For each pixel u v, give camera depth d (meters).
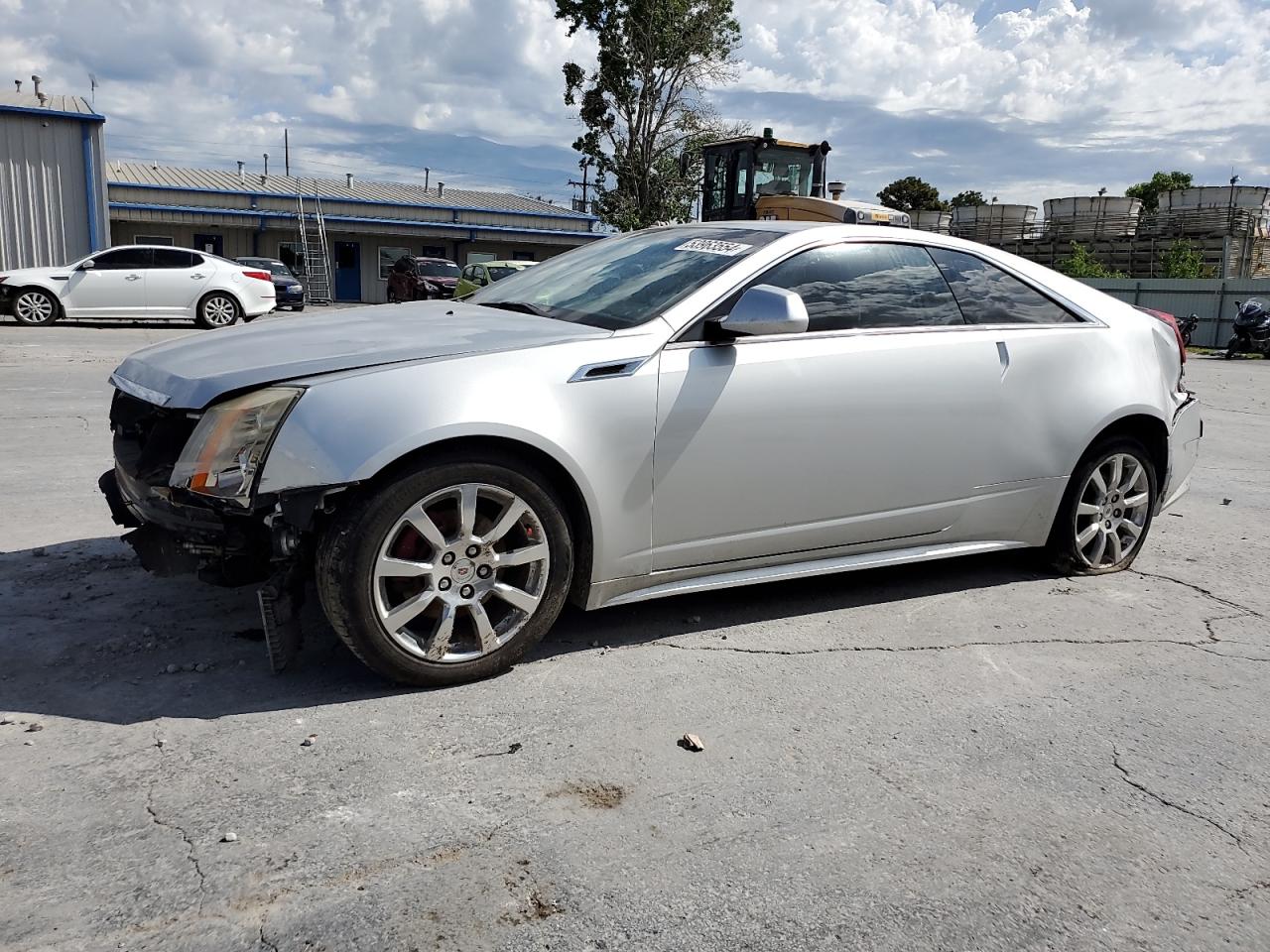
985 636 3.89
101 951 1.97
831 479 3.81
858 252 4.00
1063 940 2.15
